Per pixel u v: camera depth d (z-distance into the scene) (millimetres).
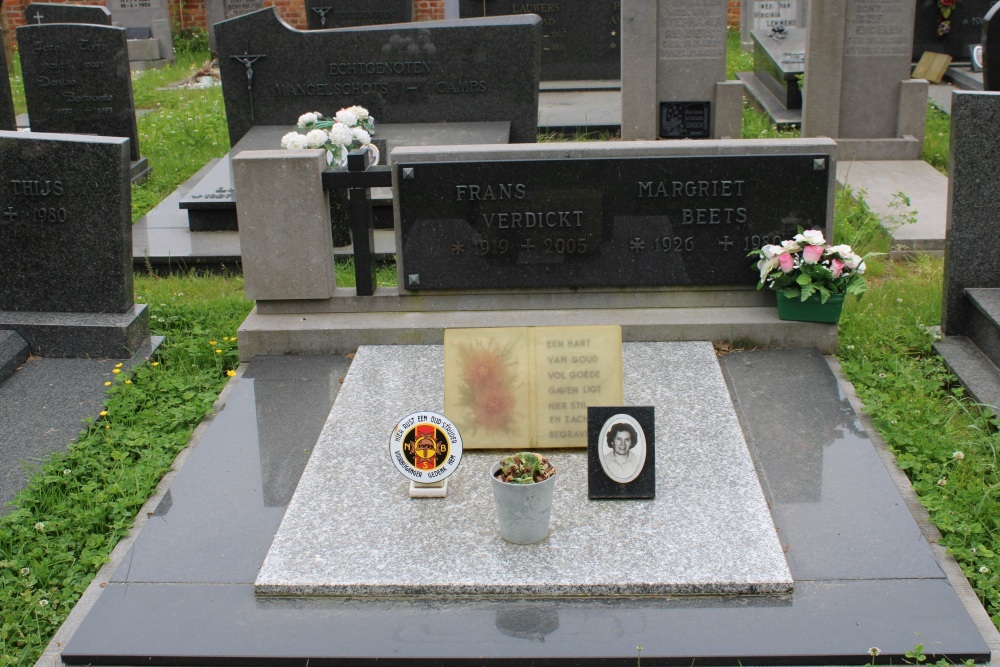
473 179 3166
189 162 5664
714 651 2188
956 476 2645
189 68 8945
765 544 2389
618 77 7516
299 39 4969
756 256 3205
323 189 3203
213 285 3859
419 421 2504
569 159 3150
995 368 3076
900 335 3287
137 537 2488
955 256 3186
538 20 4926
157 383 3129
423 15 9398
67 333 3223
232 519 2525
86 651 2230
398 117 5074
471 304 3273
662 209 3180
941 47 7664
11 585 2441
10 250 3225
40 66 5246
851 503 2523
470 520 2477
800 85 6176
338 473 2631
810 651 2186
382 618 2275
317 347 3215
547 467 2395
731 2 10016
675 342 3164
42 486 2686
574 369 2705
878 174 4949
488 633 2234
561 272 3238
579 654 2188
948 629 2223
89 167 3150
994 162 3109
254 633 2254
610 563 2350
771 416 2836
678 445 2689
